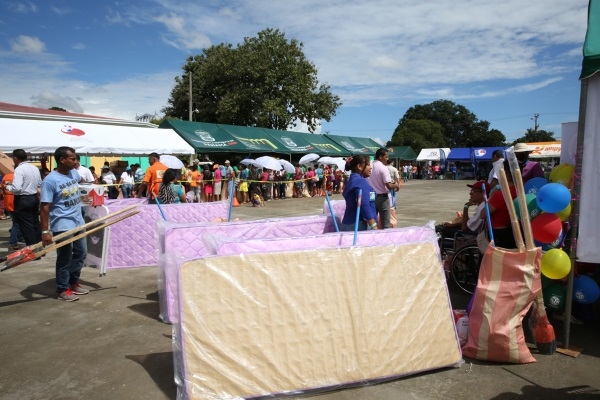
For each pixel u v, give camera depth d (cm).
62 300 538
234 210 1584
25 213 739
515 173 365
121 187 1536
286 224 518
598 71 360
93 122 1600
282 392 313
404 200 1925
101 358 382
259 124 3522
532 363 368
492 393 322
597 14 374
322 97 3731
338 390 326
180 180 1551
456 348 363
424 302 364
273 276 332
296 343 324
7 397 321
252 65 3462
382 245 367
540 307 384
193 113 3881
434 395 320
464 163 4703
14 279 633
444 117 9281
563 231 439
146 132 1638
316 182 2328
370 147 3384
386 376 336
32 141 1280
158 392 326
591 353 388
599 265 461
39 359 381
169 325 457
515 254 365
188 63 4097
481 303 372
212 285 320
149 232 711
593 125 375
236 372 308
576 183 383
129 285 604
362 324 341
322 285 340
